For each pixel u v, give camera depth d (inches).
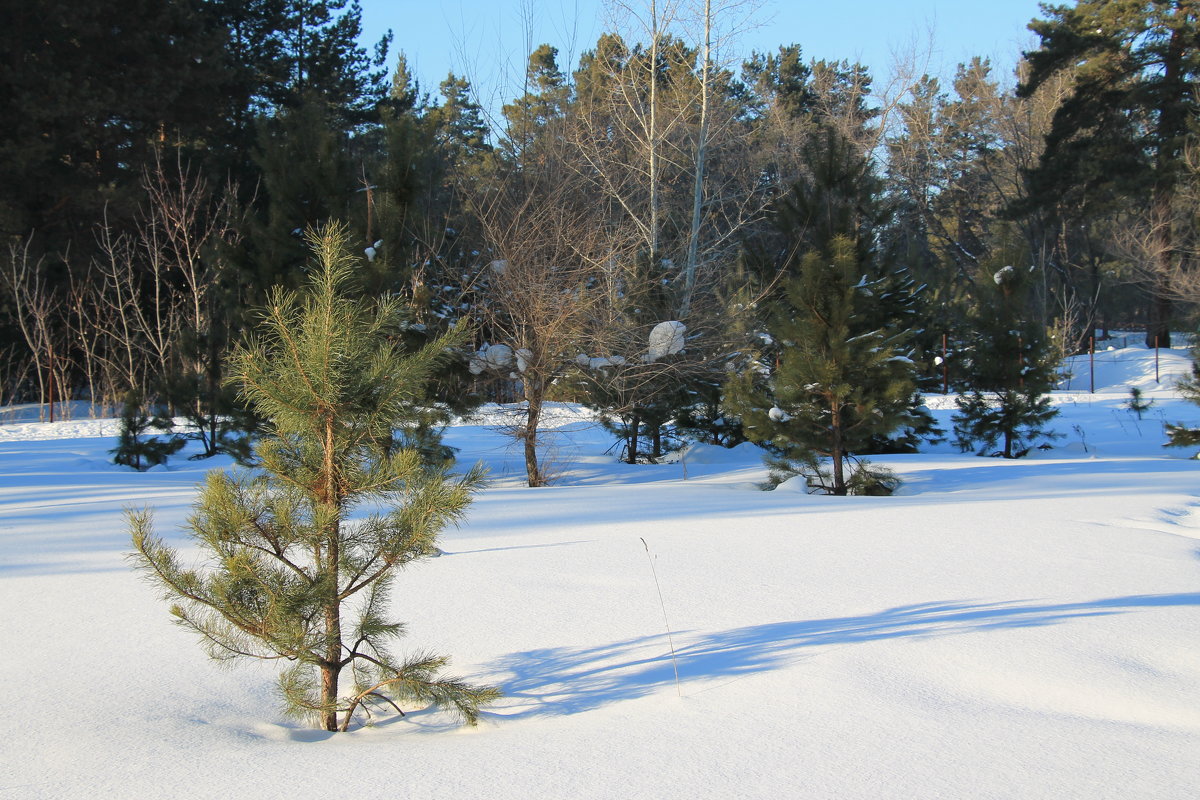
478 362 494.9
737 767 112.9
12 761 120.3
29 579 225.5
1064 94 1743.4
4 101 1056.8
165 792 110.3
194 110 1204.5
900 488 441.1
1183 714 128.2
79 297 1111.6
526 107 799.1
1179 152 1398.9
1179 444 599.8
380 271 452.1
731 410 459.8
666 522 301.7
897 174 1732.3
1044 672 144.9
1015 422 656.4
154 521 313.6
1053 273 1817.2
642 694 142.4
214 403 572.7
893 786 106.7
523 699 144.2
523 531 285.4
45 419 1097.4
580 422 822.5
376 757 121.4
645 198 914.1
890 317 599.2
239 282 592.7
